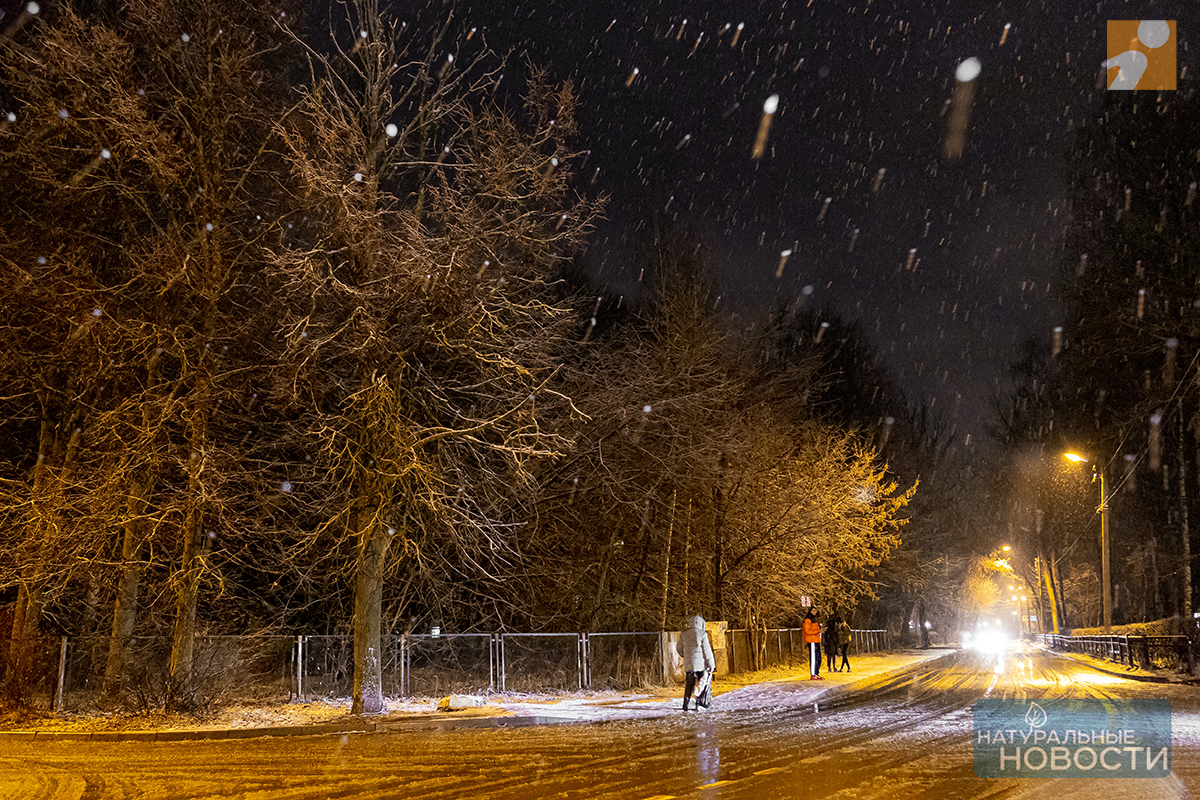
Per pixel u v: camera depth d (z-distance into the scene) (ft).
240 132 68.28
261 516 75.15
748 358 112.68
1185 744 44.45
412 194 69.36
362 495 65.16
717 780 35.60
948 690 85.40
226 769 40.86
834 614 127.24
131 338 63.26
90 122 62.13
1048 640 237.66
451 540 73.10
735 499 110.42
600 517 101.40
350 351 62.03
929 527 206.28
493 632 87.66
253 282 70.38
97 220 67.51
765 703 73.46
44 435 69.97
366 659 64.69
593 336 118.52
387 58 65.87
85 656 69.15
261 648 74.84
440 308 63.31
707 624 101.76
